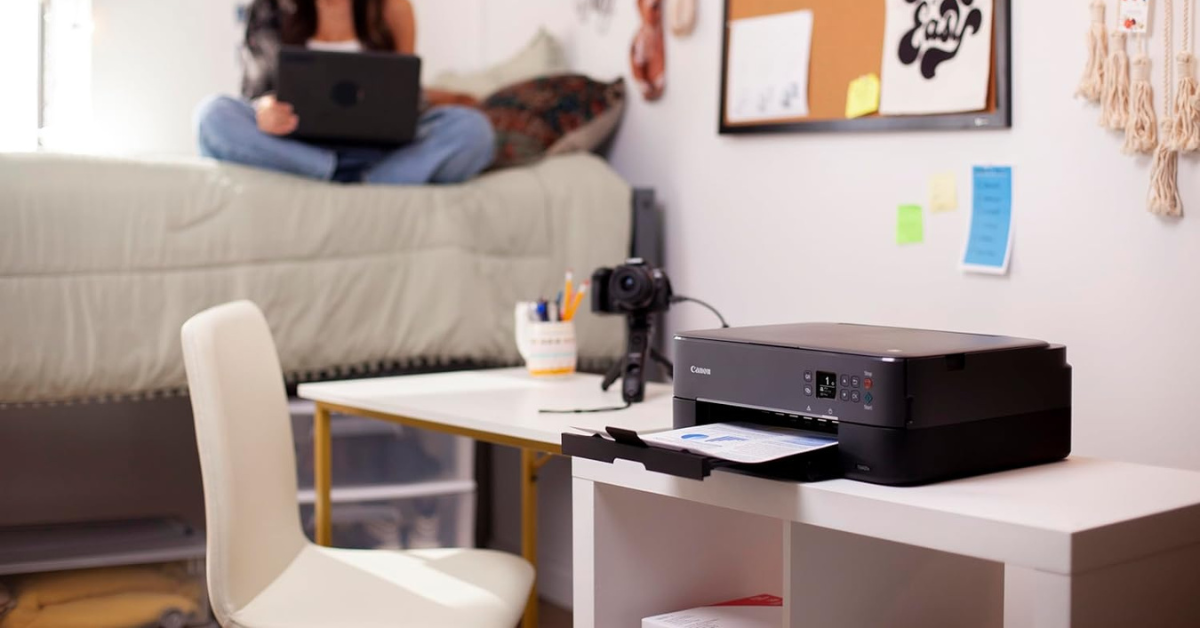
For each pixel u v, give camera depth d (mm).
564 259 2807
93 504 2928
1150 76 1896
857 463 1267
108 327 2309
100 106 3100
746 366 1383
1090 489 1243
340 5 3250
